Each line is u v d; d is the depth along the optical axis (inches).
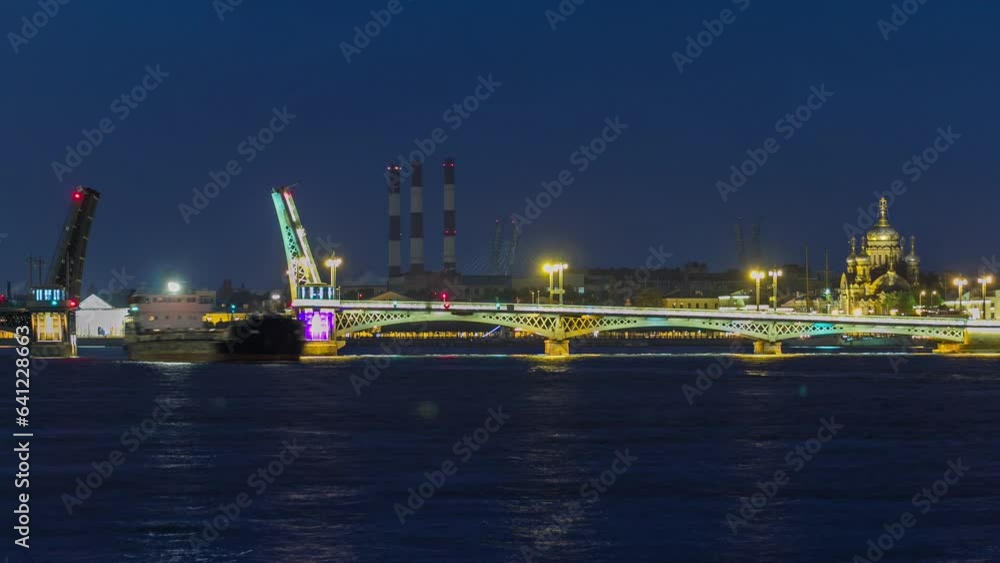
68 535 3368.6
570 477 4178.2
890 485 4040.4
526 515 3572.8
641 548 3221.0
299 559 3120.1
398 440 5108.3
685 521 3503.9
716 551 3193.9
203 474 4254.4
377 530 3400.6
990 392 7721.5
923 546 3243.1
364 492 3912.4
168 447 4916.3
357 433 5354.3
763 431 5447.8
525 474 4234.7
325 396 7288.4
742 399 7150.6
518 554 3161.9
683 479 4141.2
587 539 3304.6
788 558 3139.8
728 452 4763.8
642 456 4650.6
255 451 4793.3
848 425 5703.7
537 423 5748.0
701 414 6200.8
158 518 3555.6
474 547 3225.9
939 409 6486.2
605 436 5241.1
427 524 3462.1
